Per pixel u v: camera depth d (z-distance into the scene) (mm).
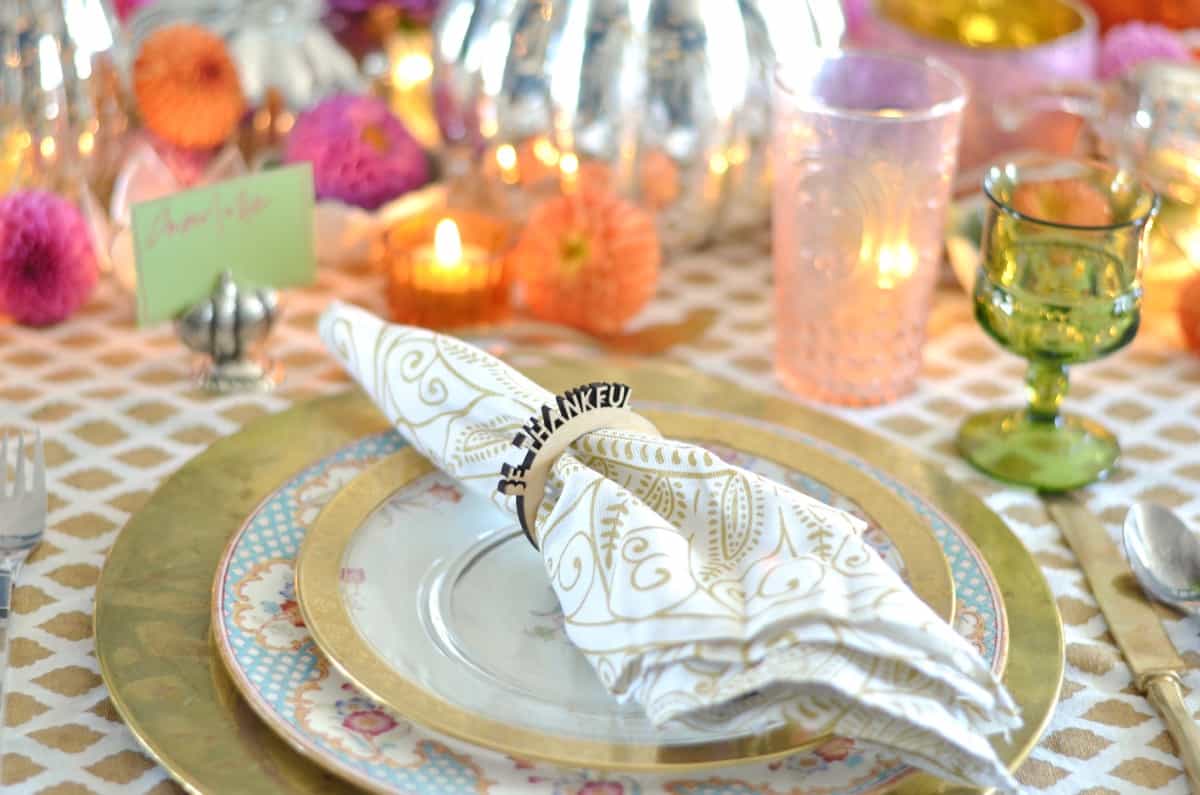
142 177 923
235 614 689
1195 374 917
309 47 1023
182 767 639
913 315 868
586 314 915
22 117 918
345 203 981
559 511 682
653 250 912
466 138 975
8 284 896
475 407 738
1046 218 829
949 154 840
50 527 772
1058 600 753
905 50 994
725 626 630
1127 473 835
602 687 671
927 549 721
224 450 788
